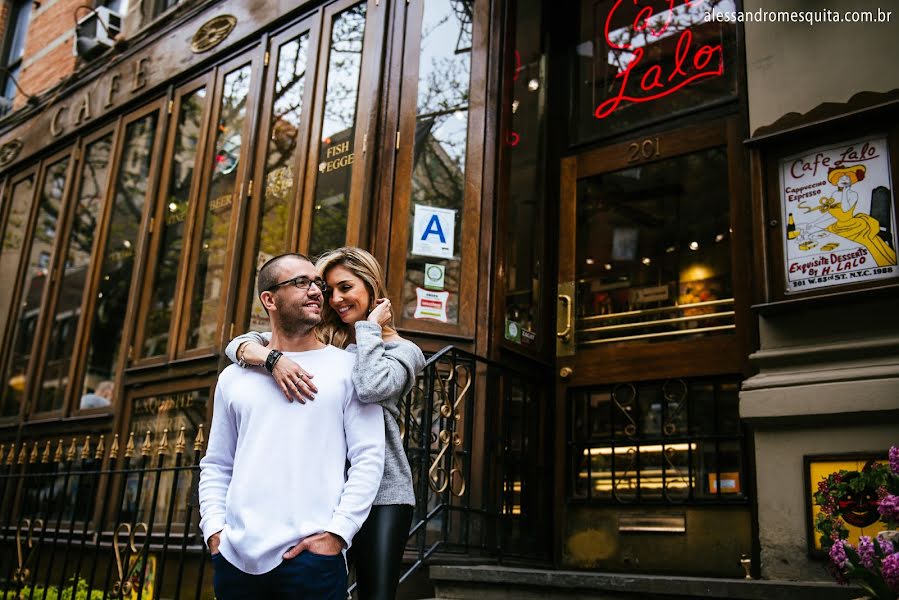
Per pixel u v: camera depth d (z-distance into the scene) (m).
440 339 4.87
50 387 7.09
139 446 6.02
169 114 6.80
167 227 6.54
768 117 4.43
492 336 4.83
